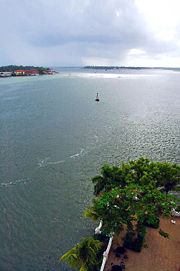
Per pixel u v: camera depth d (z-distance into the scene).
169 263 21.64
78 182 39.44
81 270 18.47
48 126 71.25
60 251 26.12
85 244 19.72
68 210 32.69
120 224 23.77
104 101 116.44
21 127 70.44
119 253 22.81
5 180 40.03
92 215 23.80
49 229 29.27
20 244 27.03
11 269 24.12
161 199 21.34
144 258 22.23
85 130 67.12
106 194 23.09
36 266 24.47
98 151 51.75
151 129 68.31
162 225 26.83
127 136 61.88
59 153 50.69
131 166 27.67
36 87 178.25
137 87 190.62
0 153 50.91
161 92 157.62
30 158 48.31
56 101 115.62
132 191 21.98
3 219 30.75
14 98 125.62
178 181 25.62
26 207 33.16
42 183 39.12
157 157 48.44
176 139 59.41
